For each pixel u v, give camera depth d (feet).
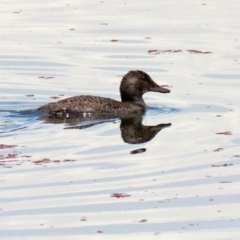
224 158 80.64
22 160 79.71
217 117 97.30
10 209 68.08
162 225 64.95
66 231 63.67
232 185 73.31
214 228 64.34
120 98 109.19
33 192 71.61
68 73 121.39
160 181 74.69
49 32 146.61
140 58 130.00
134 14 161.27
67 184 73.56
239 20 154.30
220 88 112.27
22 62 127.44
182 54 131.85
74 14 161.79
